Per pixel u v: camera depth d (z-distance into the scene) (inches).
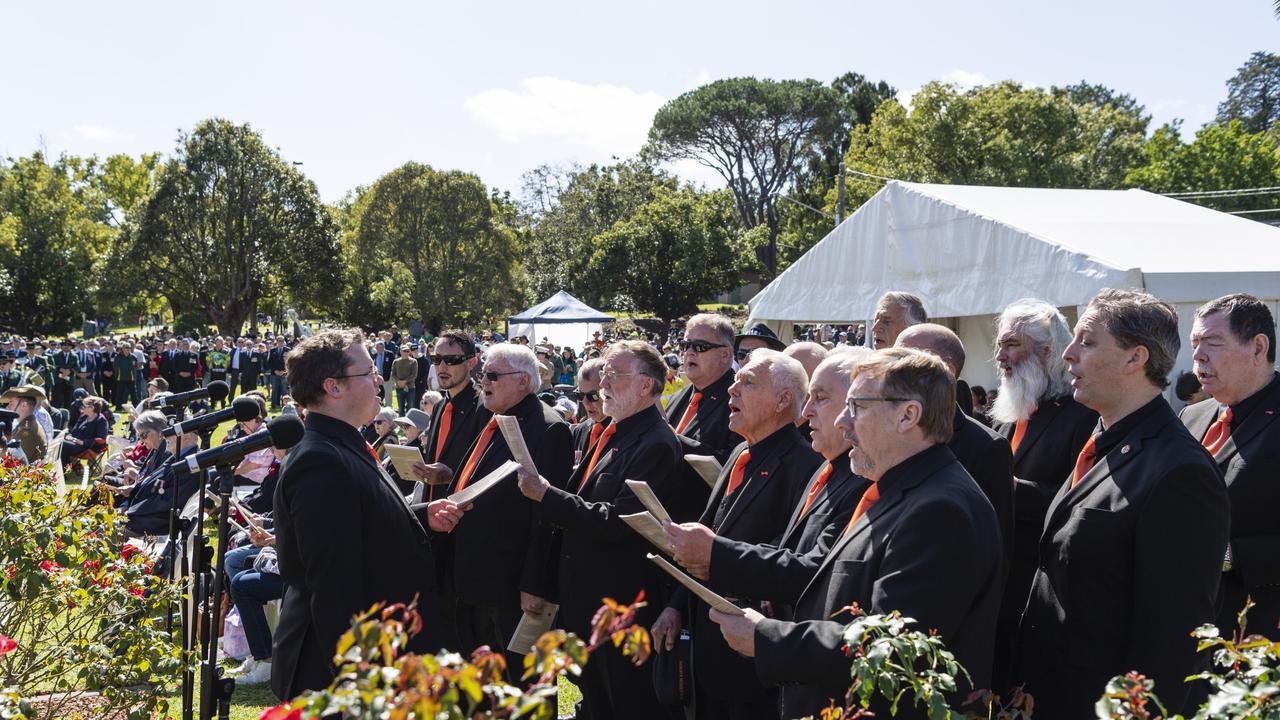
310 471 117.6
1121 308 105.3
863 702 77.3
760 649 94.0
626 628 58.9
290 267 1792.6
